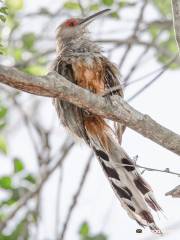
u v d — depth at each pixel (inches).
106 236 564.4
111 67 496.4
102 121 469.4
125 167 450.0
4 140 614.2
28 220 550.9
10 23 619.2
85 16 602.9
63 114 485.7
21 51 618.2
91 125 470.3
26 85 379.9
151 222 431.5
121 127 490.0
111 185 448.5
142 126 408.8
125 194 442.6
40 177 558.9
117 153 459.8
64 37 558.3
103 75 489.4
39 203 546.3
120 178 448.5
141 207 436.8
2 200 574.2
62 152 570.9
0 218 568.7
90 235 568.1
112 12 625.0
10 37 601.6
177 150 413.1
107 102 401.7
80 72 485.7
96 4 626.2
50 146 569.9
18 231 549.0
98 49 512.7
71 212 520.1
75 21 561.9
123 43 605.3
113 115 405.7
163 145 413.1
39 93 386.3
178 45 414.6
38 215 542.9
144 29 637.9
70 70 489.4
